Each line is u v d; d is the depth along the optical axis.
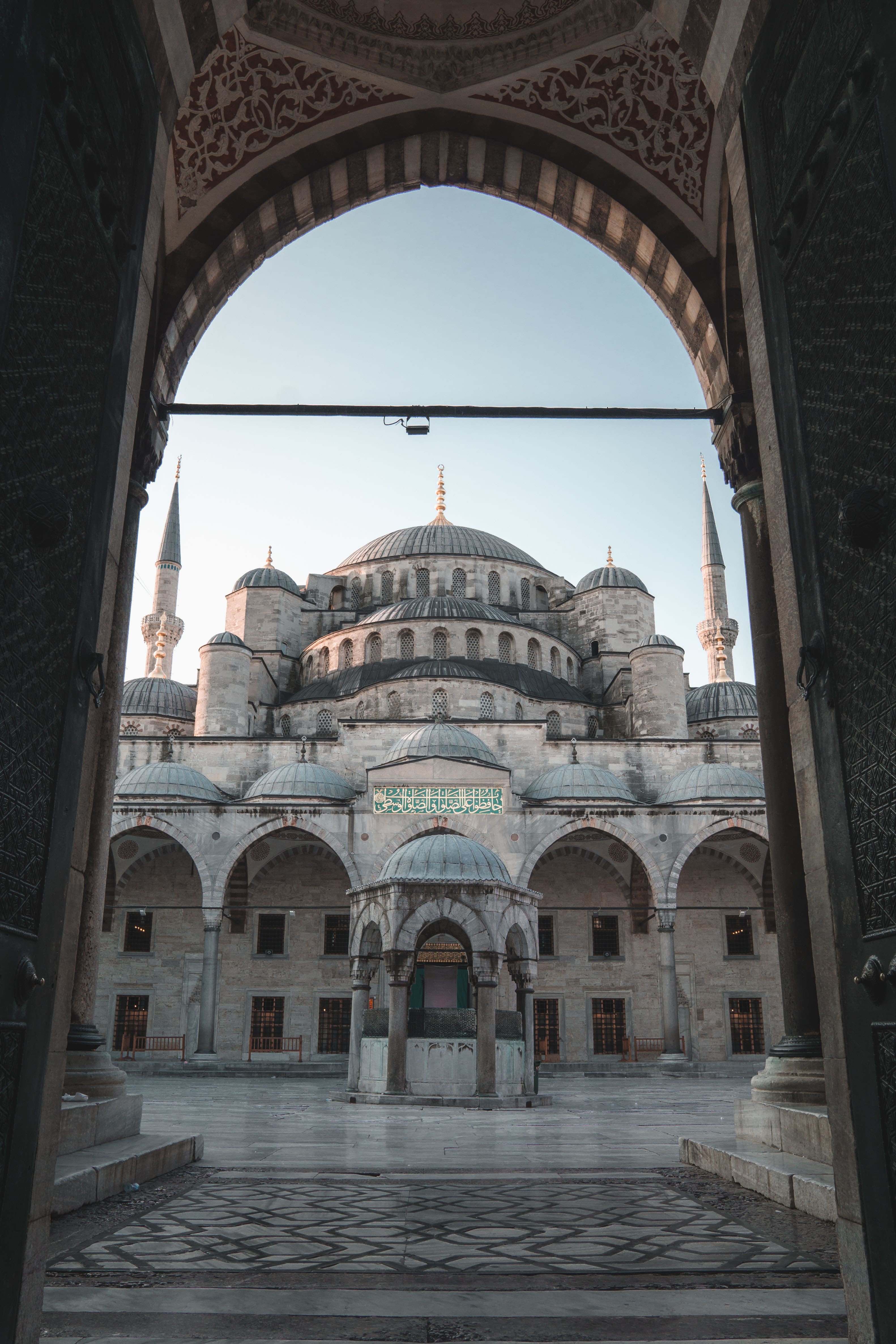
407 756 46.47
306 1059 47.00
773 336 5.52
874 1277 4.11
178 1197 8.44
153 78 5.76
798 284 5.09
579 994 48.62
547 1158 11.51
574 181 12.27
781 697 10.96
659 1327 4.89
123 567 11.14
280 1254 6.38
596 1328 4.87
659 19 6.98
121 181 5.21
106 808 10.56
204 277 11.87
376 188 12.60
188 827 44.56
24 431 3.90
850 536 4.10
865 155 4.18
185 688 60.84
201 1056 41.69
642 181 12.02
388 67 11.53
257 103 11.48
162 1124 15.85
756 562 11.27
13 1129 3.80
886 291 3.99
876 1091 4.07
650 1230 7.21
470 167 12.50
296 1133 14.59
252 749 51.16
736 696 60.09
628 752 52.16
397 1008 21.41
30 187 3.88
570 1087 34.41
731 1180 9.49
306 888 49.53
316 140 11.98
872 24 4.03
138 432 11.17
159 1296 5.38
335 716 56.22
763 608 11.19
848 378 4.41
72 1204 7.61
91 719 5.32
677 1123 17.33
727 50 6.25
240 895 49.03
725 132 6.59
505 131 12.16
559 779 47.75
